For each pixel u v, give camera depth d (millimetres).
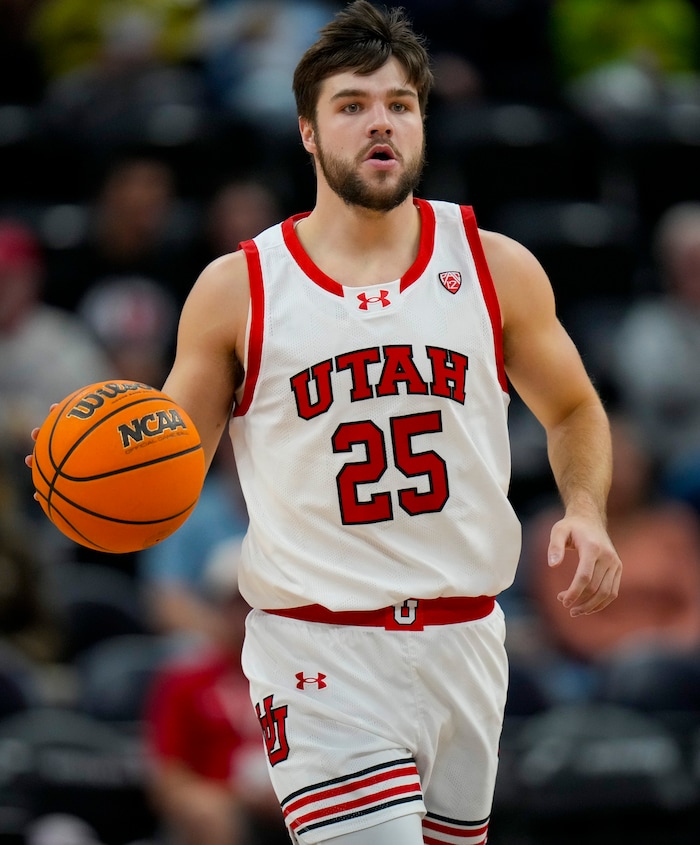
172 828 19297
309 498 10930
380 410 10836
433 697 11008
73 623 22750
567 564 23297
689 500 26000
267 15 35062
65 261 31078
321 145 11211
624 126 34219
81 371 26969
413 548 10898
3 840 18188
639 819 19328
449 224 11406
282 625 11180
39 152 33438
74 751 19078
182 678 19734
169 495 10547
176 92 34219
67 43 36375
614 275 32188
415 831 10617
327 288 11078
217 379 11320
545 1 37812
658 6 38781
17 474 24172
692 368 28750
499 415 11266
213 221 30234
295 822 10906
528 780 19219
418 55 11234
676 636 23016
